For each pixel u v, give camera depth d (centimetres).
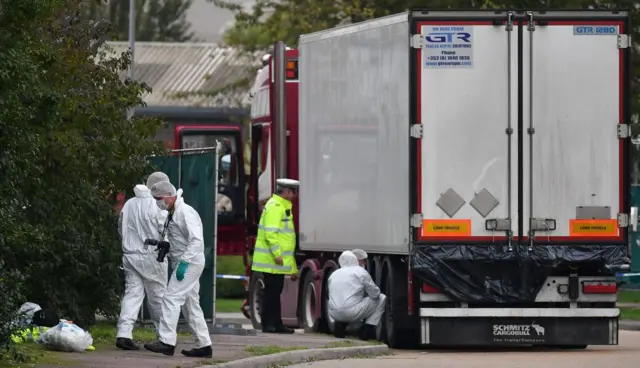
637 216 10438
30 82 5097
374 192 7194
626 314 10356
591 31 6888
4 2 4994
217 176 7306
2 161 4994
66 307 6825
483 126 6819
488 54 6825
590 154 6888
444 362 6284
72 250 6725
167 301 5809
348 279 7275
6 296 5019
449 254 6788
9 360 5256
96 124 7050
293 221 8581
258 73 9562
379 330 7281
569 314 6881
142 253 6019
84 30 7206
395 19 6969
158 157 7944
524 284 6869
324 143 7788
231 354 5984
